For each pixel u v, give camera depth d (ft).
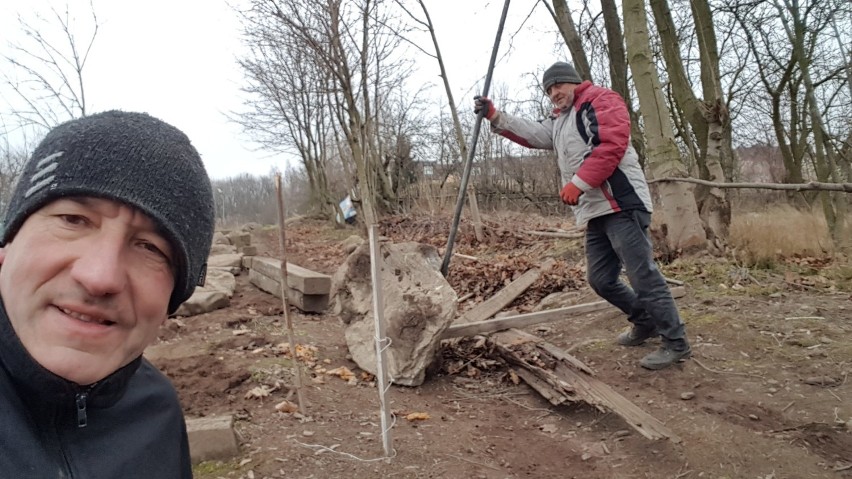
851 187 11.62
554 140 13.82
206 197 3.88
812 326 13.97
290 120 77.30
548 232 30.73
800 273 18.56
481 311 17.15
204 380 12.22
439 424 11.35
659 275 12.82
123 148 3.36
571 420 11.73
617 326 15.83
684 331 13.01
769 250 19.31
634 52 19.60
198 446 9.07
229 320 18.01
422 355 13.42
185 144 3.81
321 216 80.69
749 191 64.34
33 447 3.33
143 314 3.61
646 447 10.22
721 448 9.85
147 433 4.35
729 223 20.83
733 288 17.04
